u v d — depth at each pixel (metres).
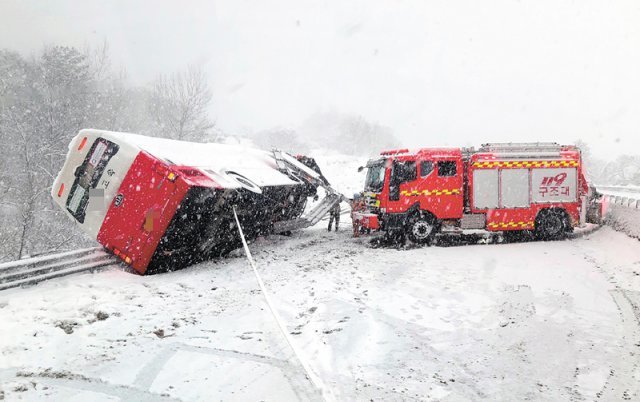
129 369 4.86
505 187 13.11
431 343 5.86
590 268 9.79
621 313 7.02
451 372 5.04
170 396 4.32
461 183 12.88
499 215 13.06
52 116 27.98
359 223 13.56
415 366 5.16
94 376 4.66
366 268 9.74
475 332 6.27
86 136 9.45
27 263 7.73
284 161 14.79
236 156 13.17
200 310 6.89
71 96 32.31
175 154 10.05
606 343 5.91
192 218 8.97
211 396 4.34
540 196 13.25
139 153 8.86
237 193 9.81
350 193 27.50
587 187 13.76
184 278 8.68
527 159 13.17
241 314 6.72
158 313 6.65
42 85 33.38
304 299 7.47
